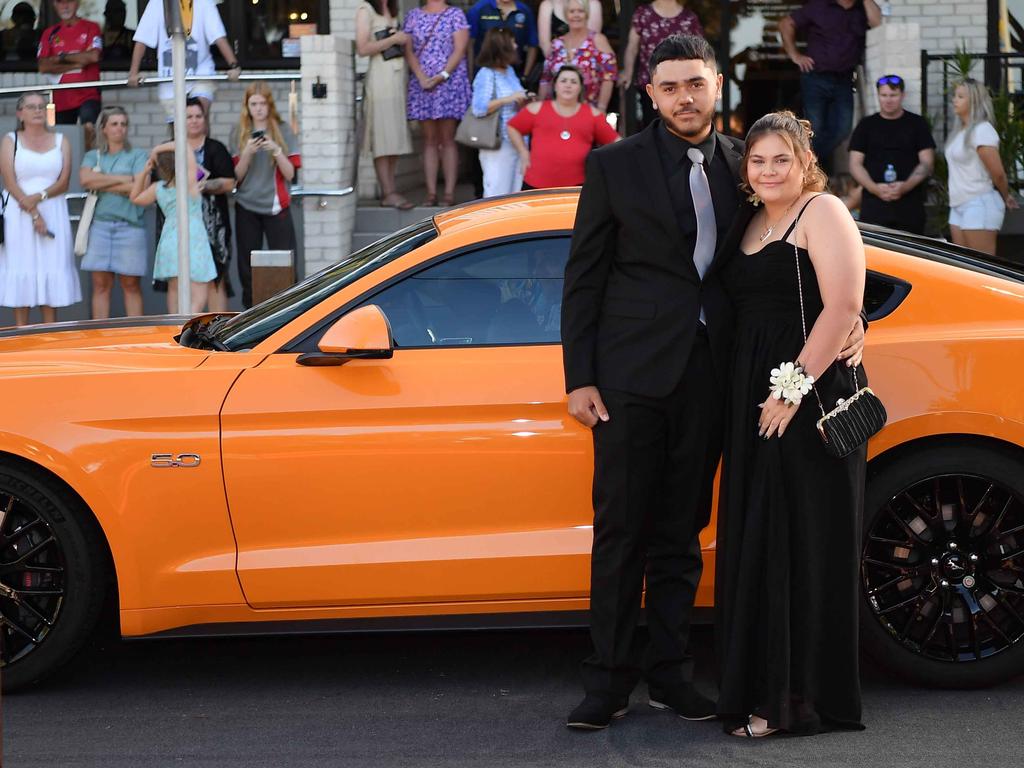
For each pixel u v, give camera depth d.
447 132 10.23
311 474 4.23
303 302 4.55
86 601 4.34
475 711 4.26
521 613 4.33
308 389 4.25
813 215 3.82
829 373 3.85
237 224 9.46
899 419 4.18
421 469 4.23
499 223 4.47
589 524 4.26
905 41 9.66
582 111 8.67
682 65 3.89
